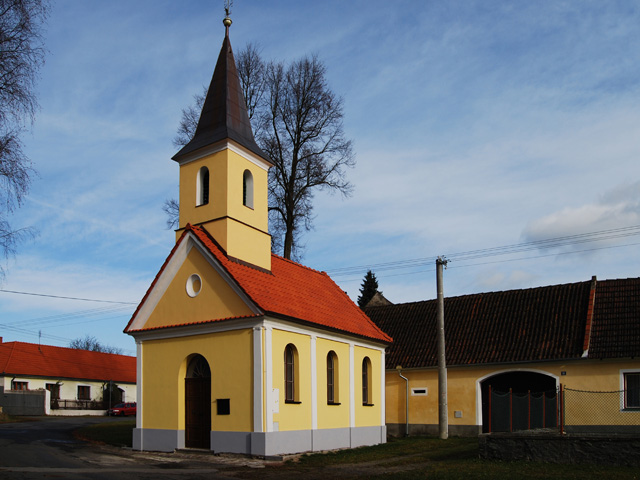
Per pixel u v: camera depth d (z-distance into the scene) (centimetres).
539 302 3019
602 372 2577
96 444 2328
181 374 2145
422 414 3003
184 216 2338
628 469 1556
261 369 1945
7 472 1498
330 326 2323
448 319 3225
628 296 2786
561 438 1694
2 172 1501
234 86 2447
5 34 1523
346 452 2214
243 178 2345
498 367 2817
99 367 5947
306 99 3488
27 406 4750
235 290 2044
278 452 1969
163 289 2239
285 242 3453
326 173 3516
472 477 1492
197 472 1662
